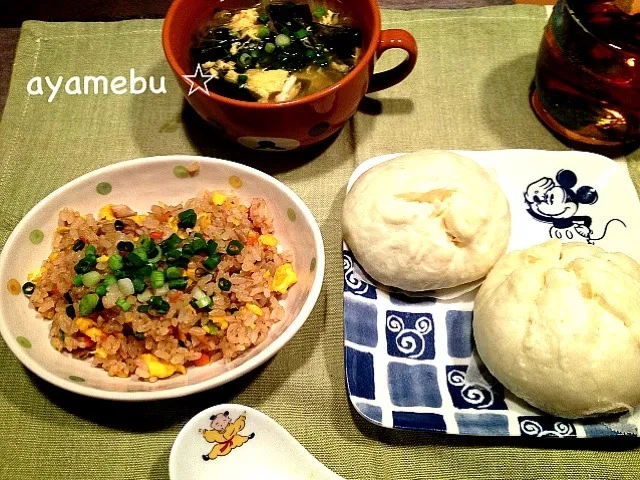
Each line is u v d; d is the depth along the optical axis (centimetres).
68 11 51
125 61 46
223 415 30
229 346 32
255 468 31
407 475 31
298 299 33
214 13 40
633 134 39
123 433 32
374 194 35
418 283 34
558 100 40
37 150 42
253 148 40
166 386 31
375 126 43
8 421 32
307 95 36
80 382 30
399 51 47
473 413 31
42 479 31
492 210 34
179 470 29
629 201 37
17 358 31
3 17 50
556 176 38
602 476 31
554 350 30
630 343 30
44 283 33
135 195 38
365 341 33
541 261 33
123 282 32
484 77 45
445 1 50
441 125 43
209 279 33
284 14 40
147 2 51
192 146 42
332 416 33
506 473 31
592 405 30
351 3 39
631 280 31
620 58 35
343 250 36
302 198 40
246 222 36
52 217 35
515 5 48
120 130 43
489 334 31
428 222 34
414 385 32
